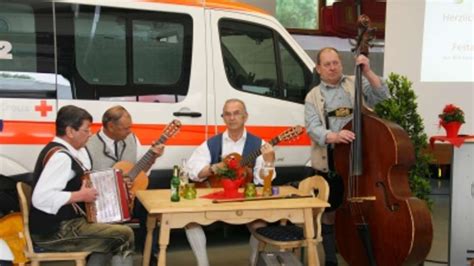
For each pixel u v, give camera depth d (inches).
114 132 135.3
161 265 106.3
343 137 123.6
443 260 154.5
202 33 156.4
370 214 120.3
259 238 120.5
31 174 137.9
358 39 125.1
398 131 118.0
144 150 147.5
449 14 185.5
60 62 141.1
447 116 135.3
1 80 135.6
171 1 152.8
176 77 153.5
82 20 143.6
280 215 110.3
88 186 108.4
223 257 158.6
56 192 104.8
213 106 156.9
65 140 110.5
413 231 111.7
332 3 278.1
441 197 245.4
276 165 163.0
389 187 116.5
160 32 151.8
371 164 120.1
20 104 136.9
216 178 129.6
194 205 106.4
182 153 152.6
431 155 139.6
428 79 186.1
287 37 167.9
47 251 107.4
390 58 186.7
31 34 138.5
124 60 147.9
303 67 169.2
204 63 156.4
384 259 117.9
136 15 148.9
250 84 162.7
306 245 116.0
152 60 150.9
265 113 162.7
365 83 134.4
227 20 159.8
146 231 132.6
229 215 107.9
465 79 186.9
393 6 184.9
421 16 185.0
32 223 107.2
